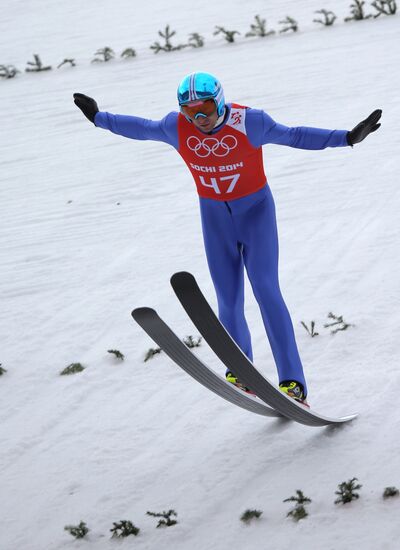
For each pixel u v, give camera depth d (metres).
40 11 80.00
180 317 22.67
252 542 13.23
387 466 14.30
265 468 15.30
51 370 21.17
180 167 36.06
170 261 26.50
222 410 17.80
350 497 13.47
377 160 31.62
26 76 60.22
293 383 16.20
